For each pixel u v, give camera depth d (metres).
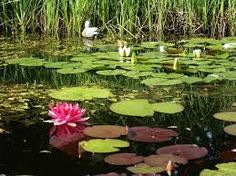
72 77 4.09
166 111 3.12
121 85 3.83
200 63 4.52
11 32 6.52
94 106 3.27
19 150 2.54
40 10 6.53
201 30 6.85
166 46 5.56
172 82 3.83
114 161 2.34
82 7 6.47
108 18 6.72
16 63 4.46
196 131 2.83
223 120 2.97
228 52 5.11
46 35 6.34
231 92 3.64
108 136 2.69
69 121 2.89
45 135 2.75
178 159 2.35
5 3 6.38
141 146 2.55
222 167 2.24
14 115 3.07
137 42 5.94
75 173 2.24
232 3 6.72
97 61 4.58
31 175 2.19
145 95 3.54
